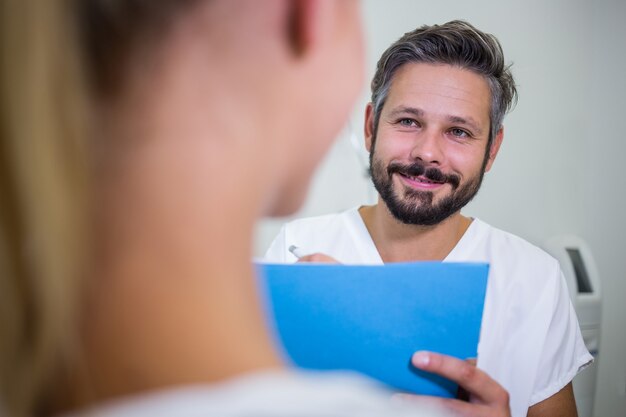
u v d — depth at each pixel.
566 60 1.97
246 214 0.26
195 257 0.25
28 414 0.25
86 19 0.25
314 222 1.40
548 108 1.96
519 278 1.24
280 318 0.65
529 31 1.94
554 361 1.19
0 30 0.22
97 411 0.24
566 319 1.23
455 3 1.88
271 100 0.27
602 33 1.99
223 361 0.24
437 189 1.21
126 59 0.25
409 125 1.21
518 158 1.95
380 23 1.82
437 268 0.68
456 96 1.17
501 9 1.91
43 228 0.22
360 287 0.66
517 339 1.19
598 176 2.02
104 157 0.25
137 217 0.25
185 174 0.25
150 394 0.24
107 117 0.25
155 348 0.24
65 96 0.23
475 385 0.69
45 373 0.24
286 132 0.28
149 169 0.25
